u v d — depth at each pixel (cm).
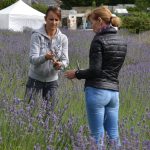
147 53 1991
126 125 673
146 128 657
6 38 1970
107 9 581
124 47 588
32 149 550
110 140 556
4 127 574
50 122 612
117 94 589
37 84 694
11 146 536
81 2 9688
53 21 671
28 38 2077
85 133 599
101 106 576
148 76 1157
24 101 665
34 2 6719
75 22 6231
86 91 580
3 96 672
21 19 3728
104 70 572
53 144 566
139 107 831
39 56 663
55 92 702
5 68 1086
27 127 575
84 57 1638
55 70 695
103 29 575
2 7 5234
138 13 4784
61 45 688
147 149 545
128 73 1186
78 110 732
